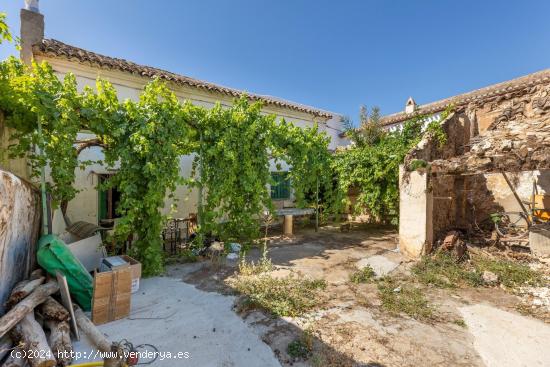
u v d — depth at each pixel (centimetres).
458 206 762
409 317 336
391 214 863
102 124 433
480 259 527
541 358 257
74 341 270
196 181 571
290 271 497
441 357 259
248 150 630
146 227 481
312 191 973
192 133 573
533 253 563
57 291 311
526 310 352
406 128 885
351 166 907
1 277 273
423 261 522
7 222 285
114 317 321
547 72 1212
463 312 347
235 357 258
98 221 670
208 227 592
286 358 257
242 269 489
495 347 275
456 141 756
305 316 335
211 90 920
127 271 334
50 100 379
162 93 496
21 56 695
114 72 758
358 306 364
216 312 344
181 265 529
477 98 855
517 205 818
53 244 334
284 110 1181
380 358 257
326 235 830
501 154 489
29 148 426
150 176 462
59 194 418
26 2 729
